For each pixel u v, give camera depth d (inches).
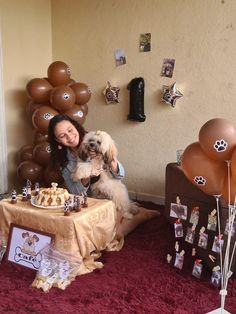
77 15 163.0
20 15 156.7
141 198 157.9
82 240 92.7
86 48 163.0
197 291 88.2
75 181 113.4
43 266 91.0
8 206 99.3
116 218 114.6
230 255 88.1
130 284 91.4
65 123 110.1
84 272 96.1
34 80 141.9
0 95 151.6
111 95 156.3
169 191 122.9
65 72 144.4
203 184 80.4
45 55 170.7
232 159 72.7
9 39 153.3
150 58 146.1
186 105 140.7
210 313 75.7
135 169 158.1
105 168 113.4
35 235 94.5
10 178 161.2
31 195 107.7
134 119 150.8
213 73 133.1
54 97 136.3
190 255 106.7
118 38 153.0
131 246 113.5
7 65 153.9
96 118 165.0
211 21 130.7
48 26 170.4
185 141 143.5
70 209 94.7
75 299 84.3
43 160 139.8
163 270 98.3
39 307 80.7
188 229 95.7
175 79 141.6
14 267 97.3
